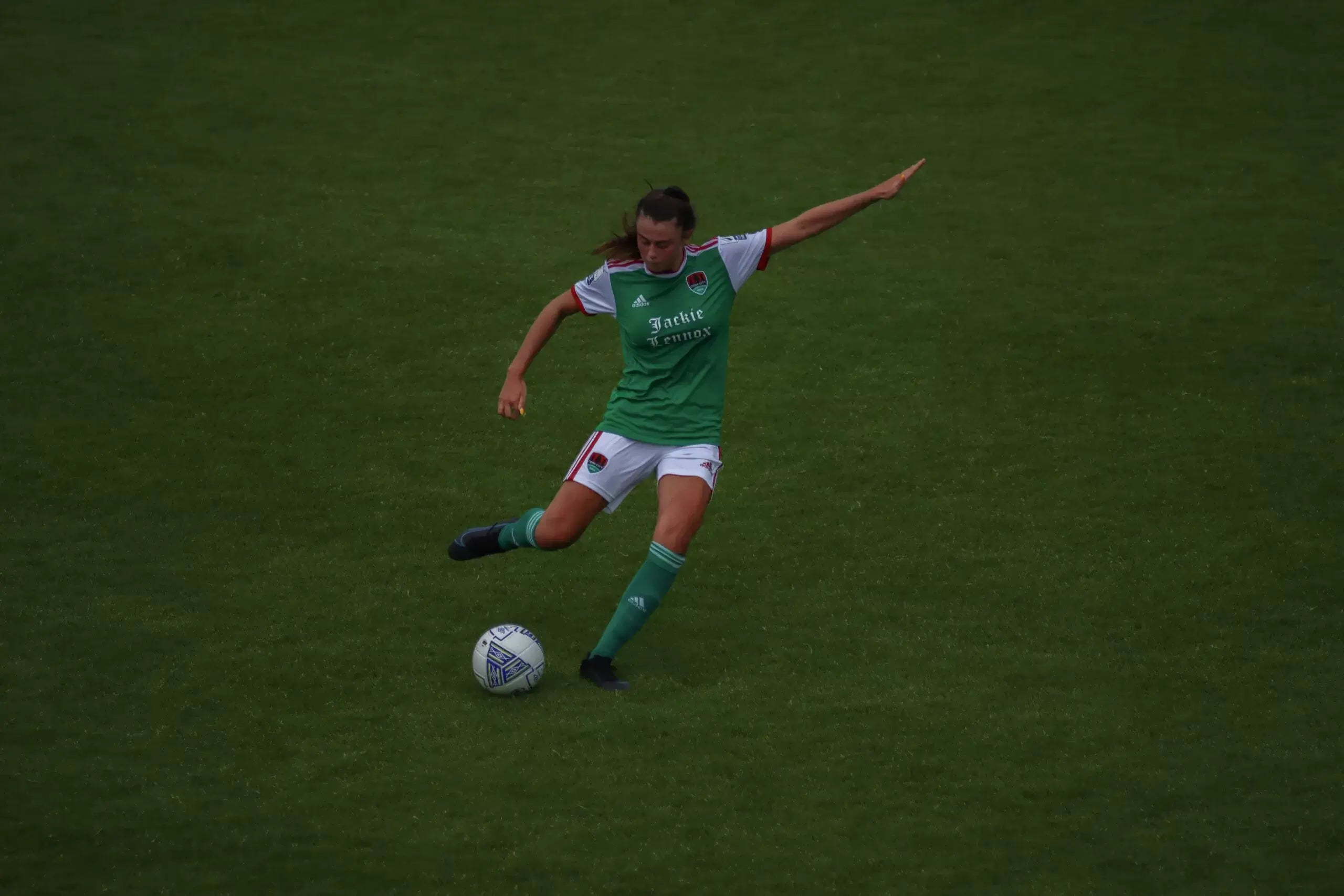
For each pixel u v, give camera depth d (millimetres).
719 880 18703
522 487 30453
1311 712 22500
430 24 55812
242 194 43469
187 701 22719
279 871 18766
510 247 41094
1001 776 20938
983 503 29703
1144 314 37594
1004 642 24688
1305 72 51688
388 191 44031
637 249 23000
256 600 25891
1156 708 22672
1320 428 32344
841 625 25359
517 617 25625
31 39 52969
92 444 31578
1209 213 42844
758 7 57500
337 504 29578
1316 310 37469
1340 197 43562
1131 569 27047
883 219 42969
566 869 18891
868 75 52125
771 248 23188
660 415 23422
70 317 36875
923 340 36750
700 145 47062
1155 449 31703
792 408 33875
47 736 21672
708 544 28344
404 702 22812
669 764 21219
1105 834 19625
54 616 25125
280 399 33844
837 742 21797
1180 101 49875
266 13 56406
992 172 45531
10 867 18688
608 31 55500
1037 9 57156
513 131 47875
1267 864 18969
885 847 19359
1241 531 28344
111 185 43469
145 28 54500
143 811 19953
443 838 19484
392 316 37719
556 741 21781
